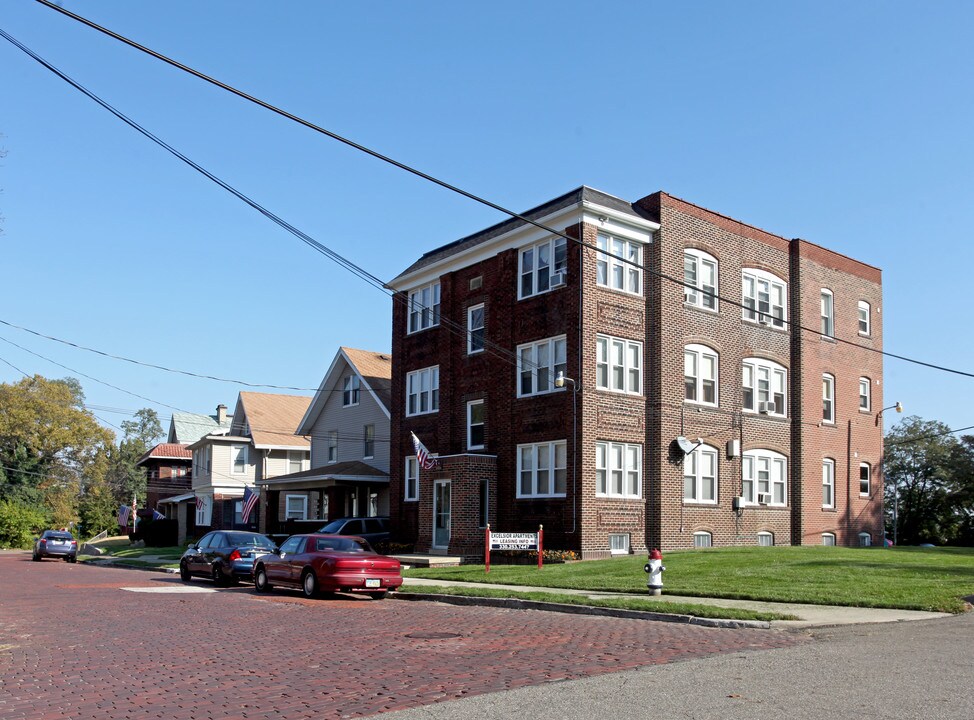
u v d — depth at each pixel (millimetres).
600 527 28609
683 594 18781
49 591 24391
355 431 44250
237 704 9062
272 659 11875
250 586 26250
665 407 30219
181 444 71750
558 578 22500
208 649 12867
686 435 30797
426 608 18891
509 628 14844
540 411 30312
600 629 14555
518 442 31094
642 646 12430
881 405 39312
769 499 33906
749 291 34094
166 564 38250
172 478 71312
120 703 9172
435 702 8953
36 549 46781
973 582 18812
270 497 48906
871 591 17688
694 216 32062
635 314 30438
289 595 22641
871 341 39125
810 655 11359
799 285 35688
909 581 19047
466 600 19875
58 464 81375
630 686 9477
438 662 11367
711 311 32219
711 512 31312
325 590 21312
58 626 15844
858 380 38219
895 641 12500
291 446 54531
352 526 37188
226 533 27969
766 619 14758
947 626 14031
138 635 14516
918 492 58438
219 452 54500
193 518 61406
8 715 8664
